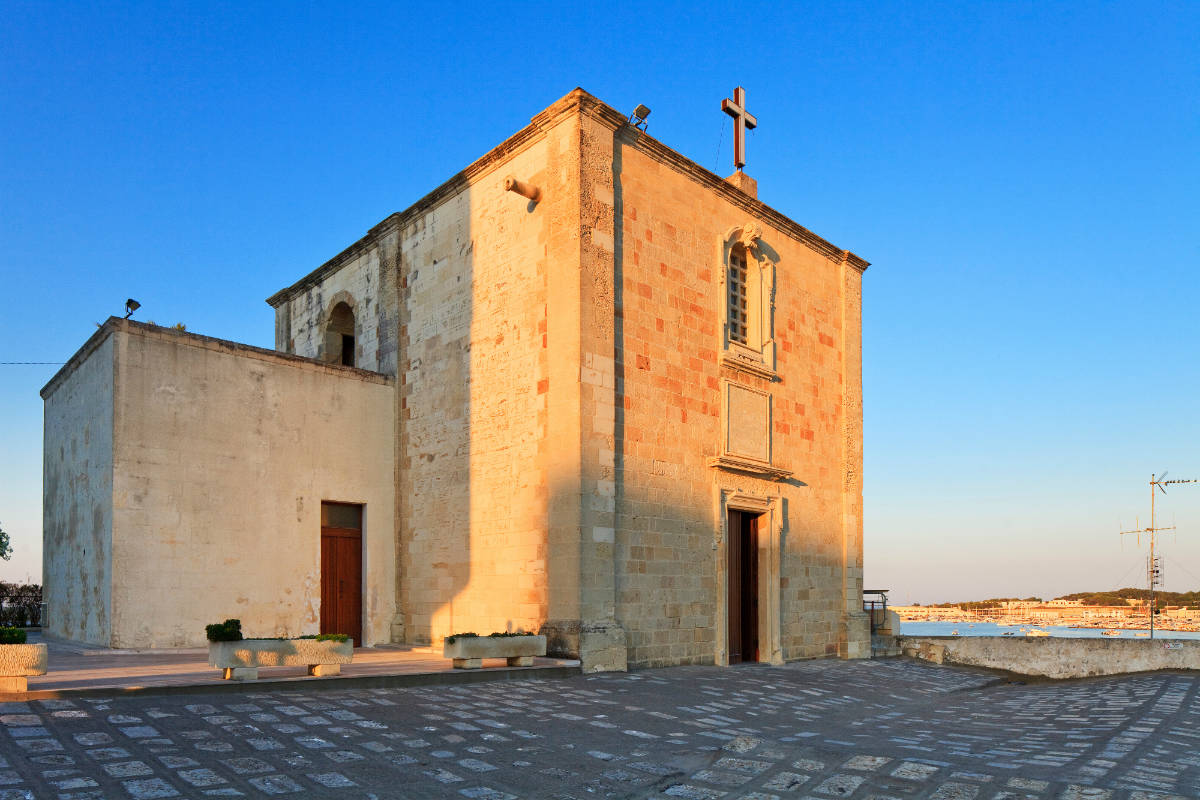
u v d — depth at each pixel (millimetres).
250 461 17469
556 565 15141
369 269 21500
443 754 8586
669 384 17078
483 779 7883
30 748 7660
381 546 19172
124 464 15859
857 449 22703
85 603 16688
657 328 16984
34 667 9570
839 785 7973
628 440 16031
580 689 12820
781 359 20531
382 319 20609
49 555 19625
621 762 8742
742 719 11578
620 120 16500
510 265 17125
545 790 7715
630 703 11984
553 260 15992
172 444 16484
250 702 10086
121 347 16078
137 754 7746
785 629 19531
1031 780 7887
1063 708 13805
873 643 22266
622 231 16547
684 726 10688
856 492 22484
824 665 19266
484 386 17391
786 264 21250
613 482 15531
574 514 14914
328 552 18672
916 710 13781
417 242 20016
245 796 6926
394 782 7586
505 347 17000
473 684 12695
